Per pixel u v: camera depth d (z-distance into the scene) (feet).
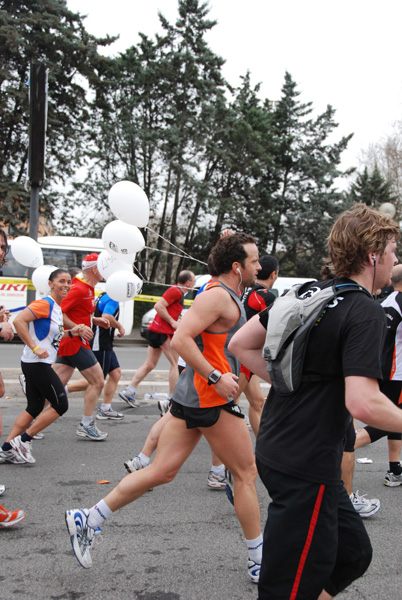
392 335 15.19
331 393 6.57
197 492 15.12
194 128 85.66
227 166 90.58
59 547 11.50
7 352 44.78
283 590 6.52
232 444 9.97
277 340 6.67
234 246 10.43
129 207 18.16
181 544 11.81
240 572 10.64
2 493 14.30
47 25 76.43
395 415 5.99
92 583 10.05
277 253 110.01
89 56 80.38
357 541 7.07
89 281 18.89
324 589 7.27
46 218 83.20
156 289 79.56
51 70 76.64
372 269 6.93
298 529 6.48
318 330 6.56
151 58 87.66
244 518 10.09
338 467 6.63
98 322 21.94
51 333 16.33
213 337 10.15
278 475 6.72
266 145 97.04
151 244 93.86
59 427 21.88
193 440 10.37
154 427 14.25
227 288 10.30
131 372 30.27
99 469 16.71
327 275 14.25
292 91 110.22
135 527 12.66
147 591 9.83
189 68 85.56
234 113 88.89
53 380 16.39
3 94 75.51
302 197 106.52
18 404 25.17
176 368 24.08
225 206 88.89
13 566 10.63
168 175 86.22
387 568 11.02
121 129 84.89
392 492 15.76
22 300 54.60
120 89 86.94
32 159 26.76
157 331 24.58
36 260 23.31
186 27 87.30
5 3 77.82
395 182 114.21
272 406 7.10
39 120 26.68
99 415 23.57
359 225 6.79
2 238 12.01
